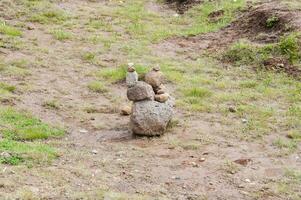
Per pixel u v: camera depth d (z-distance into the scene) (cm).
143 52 2031
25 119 1344
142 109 1284
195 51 2070
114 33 2253
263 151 1223
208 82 1723
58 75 1745
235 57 1931
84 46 2062
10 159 1046
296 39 1902
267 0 2419
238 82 1725
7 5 2470
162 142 1258
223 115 1454
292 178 1084
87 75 1766
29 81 1659
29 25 2270
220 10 2452
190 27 2377
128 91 1292
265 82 1720
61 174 1006
